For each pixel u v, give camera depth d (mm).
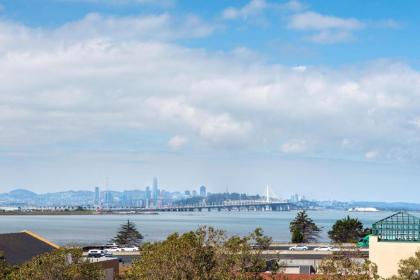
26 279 81812
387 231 123250
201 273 86188
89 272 87188
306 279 128250
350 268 84938
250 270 94688
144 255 100938
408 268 107938
